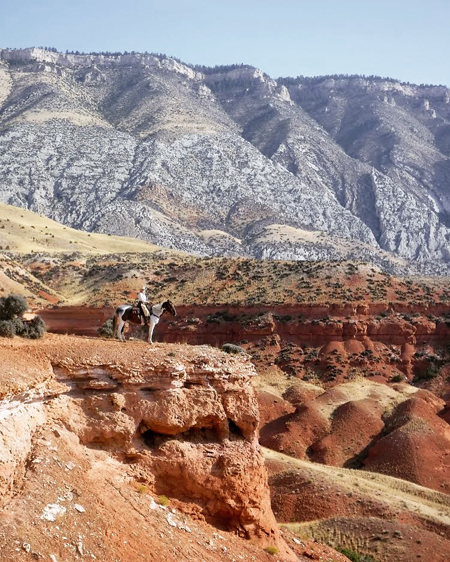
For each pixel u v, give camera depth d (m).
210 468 28.66
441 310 115.38
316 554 37.31
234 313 114.12
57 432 25.59
